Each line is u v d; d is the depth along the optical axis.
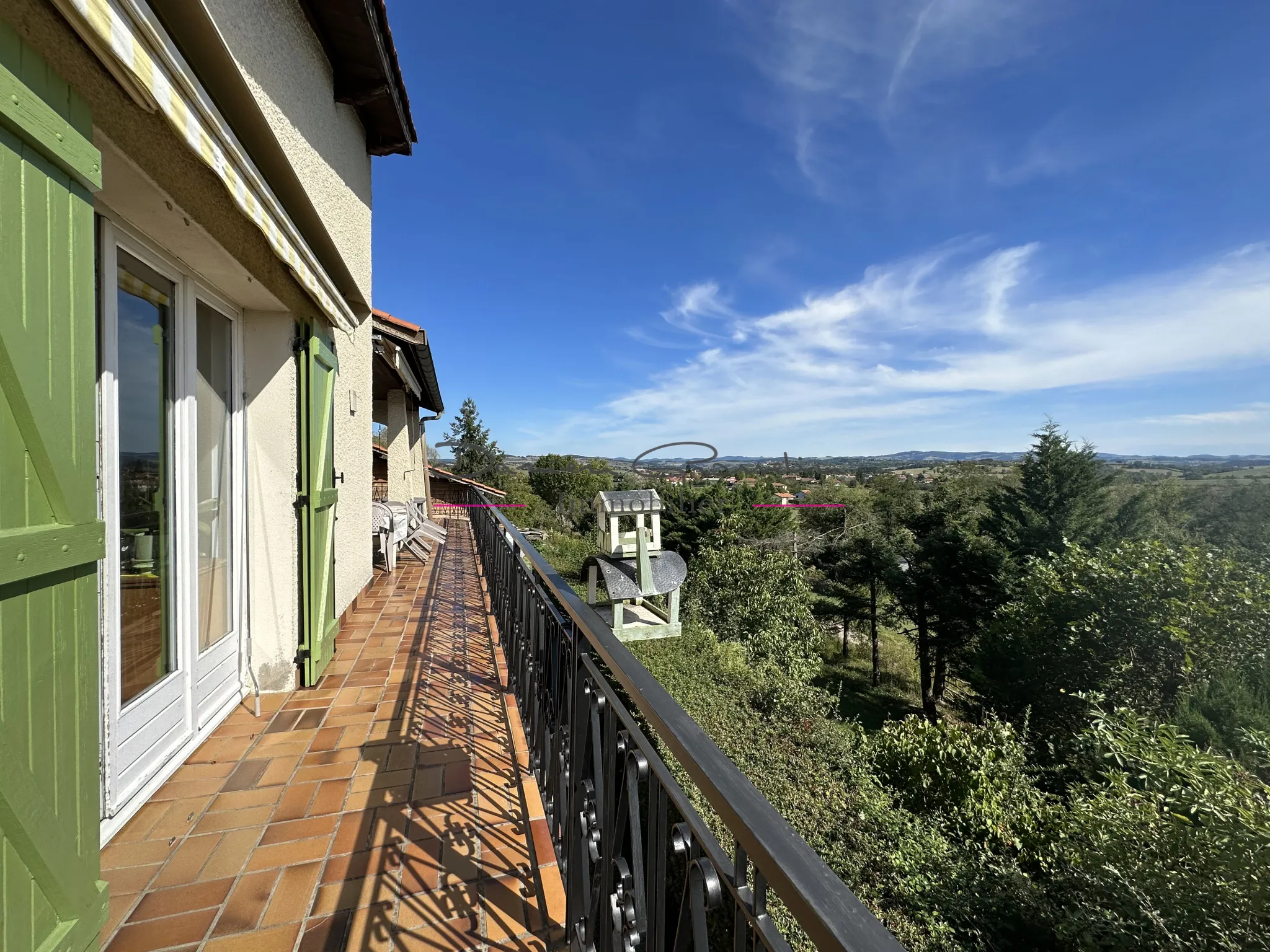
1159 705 9.72
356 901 1.51
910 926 5.99
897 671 23.17
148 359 2.02
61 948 1.03
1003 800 7.75
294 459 2.87
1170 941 4.90
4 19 0.91
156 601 2.06
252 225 2.22
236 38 2.11
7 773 0.91
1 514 0.92
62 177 1.06
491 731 2.50
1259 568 10.38
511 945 1.40
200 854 1.67
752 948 0.60
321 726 2.50
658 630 3.46
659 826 0.92
